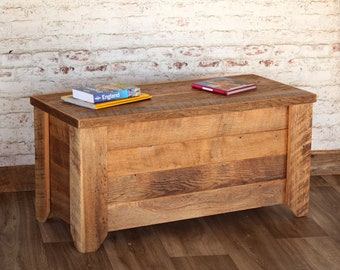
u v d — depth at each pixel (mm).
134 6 4188
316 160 4535
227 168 3861
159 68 4293
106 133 3584
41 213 3916
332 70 4477
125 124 3623
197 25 4281
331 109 4516
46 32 4117
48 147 3850
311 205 4164
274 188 3979
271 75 4430
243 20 4324
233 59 4367
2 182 4219
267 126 3898
